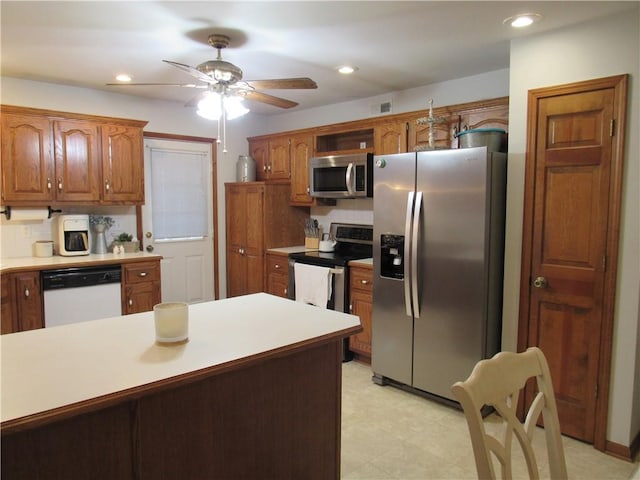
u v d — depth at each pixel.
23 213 3.71
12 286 3.34
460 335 2.91
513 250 2.82
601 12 2.35
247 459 1.66
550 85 2.62
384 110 4.25
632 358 2.44
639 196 2.36
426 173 3.01
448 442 2.62
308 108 4.94
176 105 4.70
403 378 3.27
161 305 1.65
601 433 2.54
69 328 1.79
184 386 1.47
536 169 2.69
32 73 3.57
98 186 3.94
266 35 2.72
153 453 1.41
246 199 4.87
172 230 4.79
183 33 2.70
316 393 1.89
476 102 3.28
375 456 2.48
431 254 3.02
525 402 2.80
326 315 2.02
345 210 4.66
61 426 1.23
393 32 2.66
